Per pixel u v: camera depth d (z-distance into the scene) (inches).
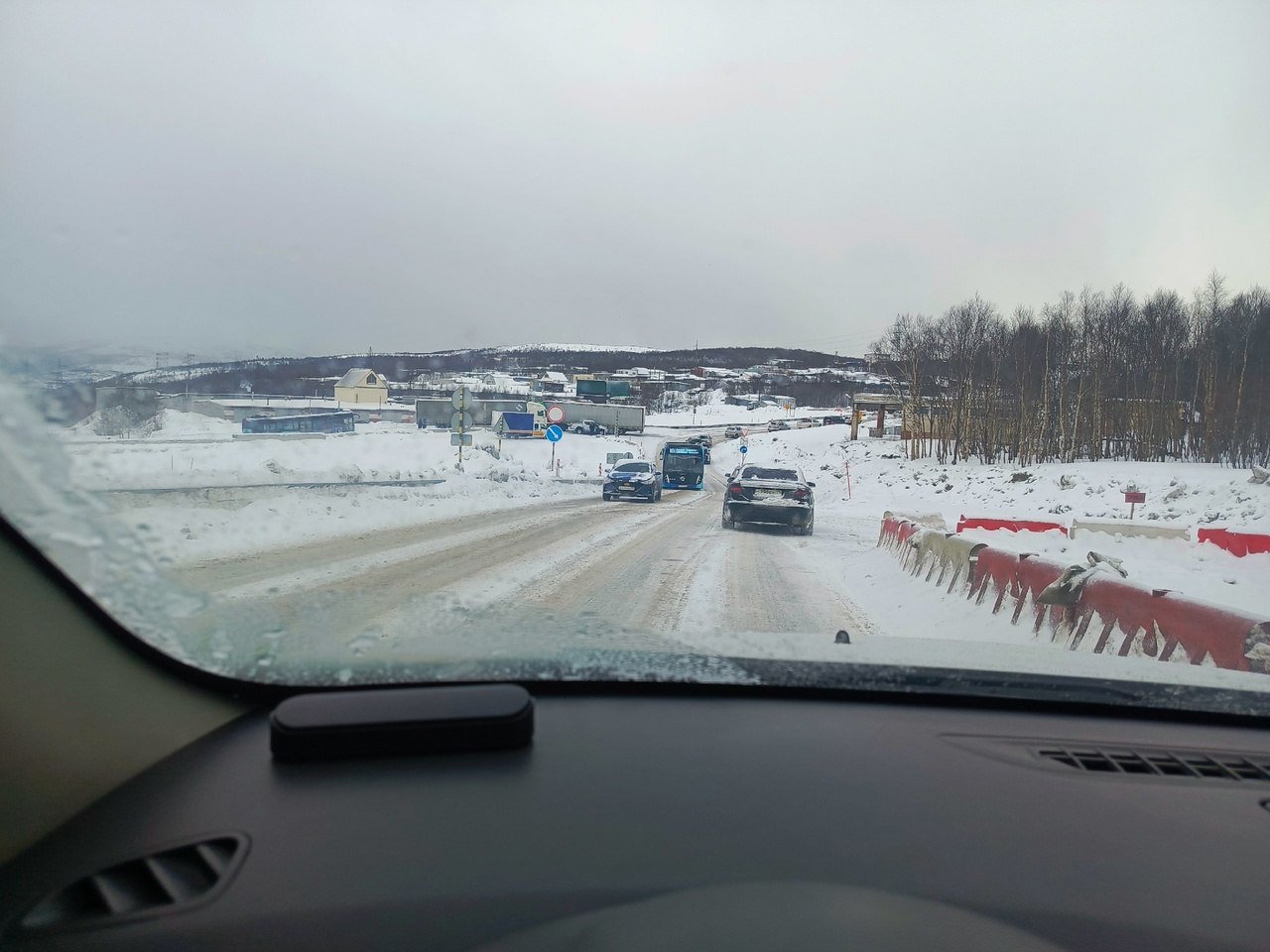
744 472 714.2
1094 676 137.7
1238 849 89.5
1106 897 79.1
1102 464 1616.6
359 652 136.3
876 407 2699.3
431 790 92.5
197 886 73.4
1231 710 129.4
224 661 120.3
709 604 327.6
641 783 97.2
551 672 129.2
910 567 444.5
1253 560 521.7
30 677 86.5
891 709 128.9
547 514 761.6
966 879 80.5
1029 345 2220.7
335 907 71.0
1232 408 1729.8
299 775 94.8
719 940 68.7
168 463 561.3
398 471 942.4
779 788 98.0
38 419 112.3
